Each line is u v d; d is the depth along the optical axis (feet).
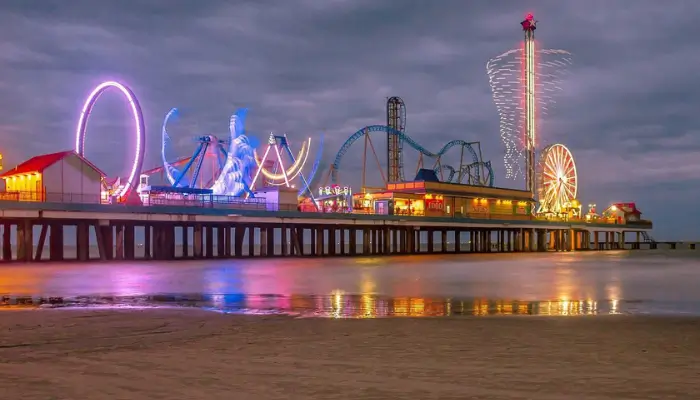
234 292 113.60
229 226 264.11
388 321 71.61
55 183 210.59
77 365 47.80
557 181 492.13
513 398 38.86
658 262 264.52
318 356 51.26
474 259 279.08
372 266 204.54
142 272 164.55
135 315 77.61
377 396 39.24
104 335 62.08
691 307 90.48
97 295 107.04
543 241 440.04
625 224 536.83
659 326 67.92
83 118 238.89
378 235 333.21
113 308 86.33
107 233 216.74
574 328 66.18
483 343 57.21
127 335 62.03
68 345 56.44
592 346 55.67
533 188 456.45
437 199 352.08
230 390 40.57
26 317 75.61
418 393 39.91
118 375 44.60
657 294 112.47
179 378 43.68
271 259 249.14
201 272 166.61
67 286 123.85
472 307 89.76
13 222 216.74
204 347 55.26
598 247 530.27
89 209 205.05
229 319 73.97
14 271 164.35
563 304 94.48
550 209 484.33
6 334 62.64
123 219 214.07
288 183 318.24
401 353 52.60
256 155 314.35
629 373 45.24
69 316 76.54
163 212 223.10
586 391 40.45
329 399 38.60
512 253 393.50
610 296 108.17
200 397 38.96
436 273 170.91
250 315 78.23
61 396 39.17
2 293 110.32
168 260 230.07
